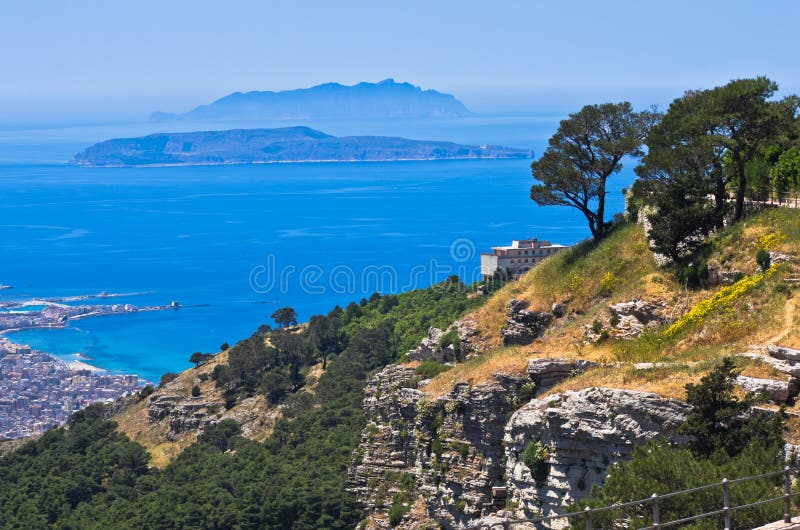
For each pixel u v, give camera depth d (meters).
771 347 79.94
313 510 152.88
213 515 165.12
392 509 112.06
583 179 129.62
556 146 134.00
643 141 129.00
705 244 107.75
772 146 117.38
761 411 73.81
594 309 110.56
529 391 97.31
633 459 72.06
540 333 119.19
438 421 106.12
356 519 149.50
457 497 102.19
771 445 70.56
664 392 79.69
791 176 111.69
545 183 134.12
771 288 93.69
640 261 116.88
